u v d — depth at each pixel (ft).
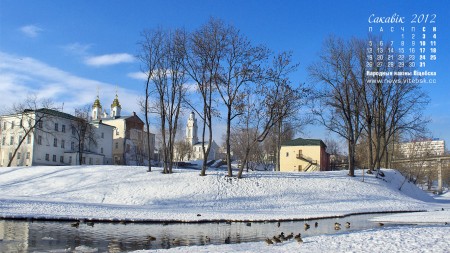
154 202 140.56
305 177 174.91
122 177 169.27
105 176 171.53
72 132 331.98
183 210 120.67
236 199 146.10
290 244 59.06
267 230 83.66
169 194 148.77
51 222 87.61
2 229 75.20
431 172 352.69
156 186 155.94
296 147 358.64
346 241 59.31
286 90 162.91
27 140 302.66
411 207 144.56
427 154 287.69
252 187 157.48
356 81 187.83
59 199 139.13
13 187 163.22
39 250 56.95
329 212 121.08
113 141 383.86
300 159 354.33
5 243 61.67
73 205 117.19
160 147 387.75
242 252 52.65
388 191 171.01
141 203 139.33
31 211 98.53
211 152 583.17
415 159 283.18
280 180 166.91
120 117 396.98
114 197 145.69
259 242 63.52
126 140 381.19
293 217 104.37
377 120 203.51
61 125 323.16
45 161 306.96
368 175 188.14
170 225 89.81
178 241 67.26
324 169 369.09
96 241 65.51
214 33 161.79
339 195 156.25
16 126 312.29
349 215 116.78
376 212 129.29
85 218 91.56
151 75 176.04
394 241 57.11
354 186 168.55
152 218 95.09
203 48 161.68
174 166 335.47
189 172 176.45
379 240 58.59
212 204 139.33
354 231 75.92
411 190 199.52
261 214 111.24
